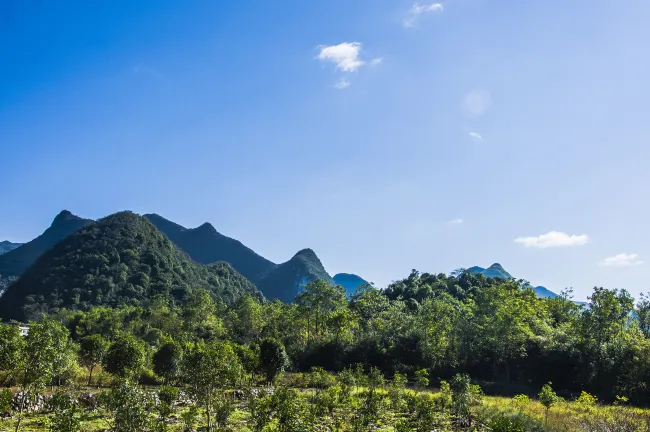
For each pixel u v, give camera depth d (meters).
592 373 50.97
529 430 25.89
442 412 31.88
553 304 74.12
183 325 80.44
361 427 24.55
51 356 22.03
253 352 43.16
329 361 63.78
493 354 59.38
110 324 77.50
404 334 66.31
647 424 28.03
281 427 19.11
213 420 25.06
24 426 21.44
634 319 58.78
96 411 25.17
